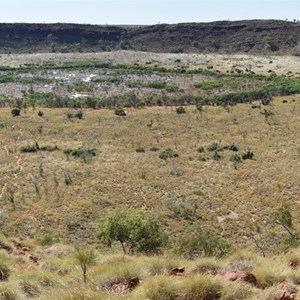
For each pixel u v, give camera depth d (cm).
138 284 870
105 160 6341
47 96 11675
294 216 4078
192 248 2191
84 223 4006
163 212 4319
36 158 6384
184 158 6462
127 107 10600
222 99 10894
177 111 9744
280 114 9256
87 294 722
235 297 768
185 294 758
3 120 8862
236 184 5272
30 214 4159
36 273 1128
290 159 6166
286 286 867
